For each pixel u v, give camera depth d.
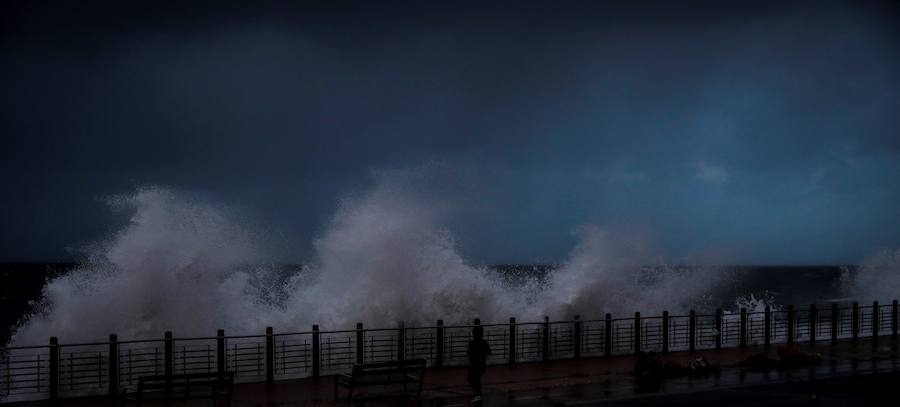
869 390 13.98
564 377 15.49
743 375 16.05
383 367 13.00
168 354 13.59
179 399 11.30
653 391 13.86
